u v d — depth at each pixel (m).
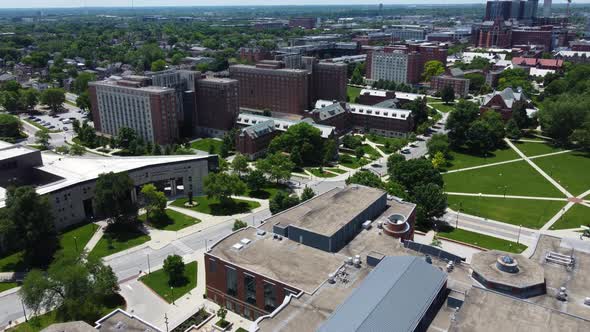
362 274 99.62
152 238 148.12
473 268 98.88
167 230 153.62
